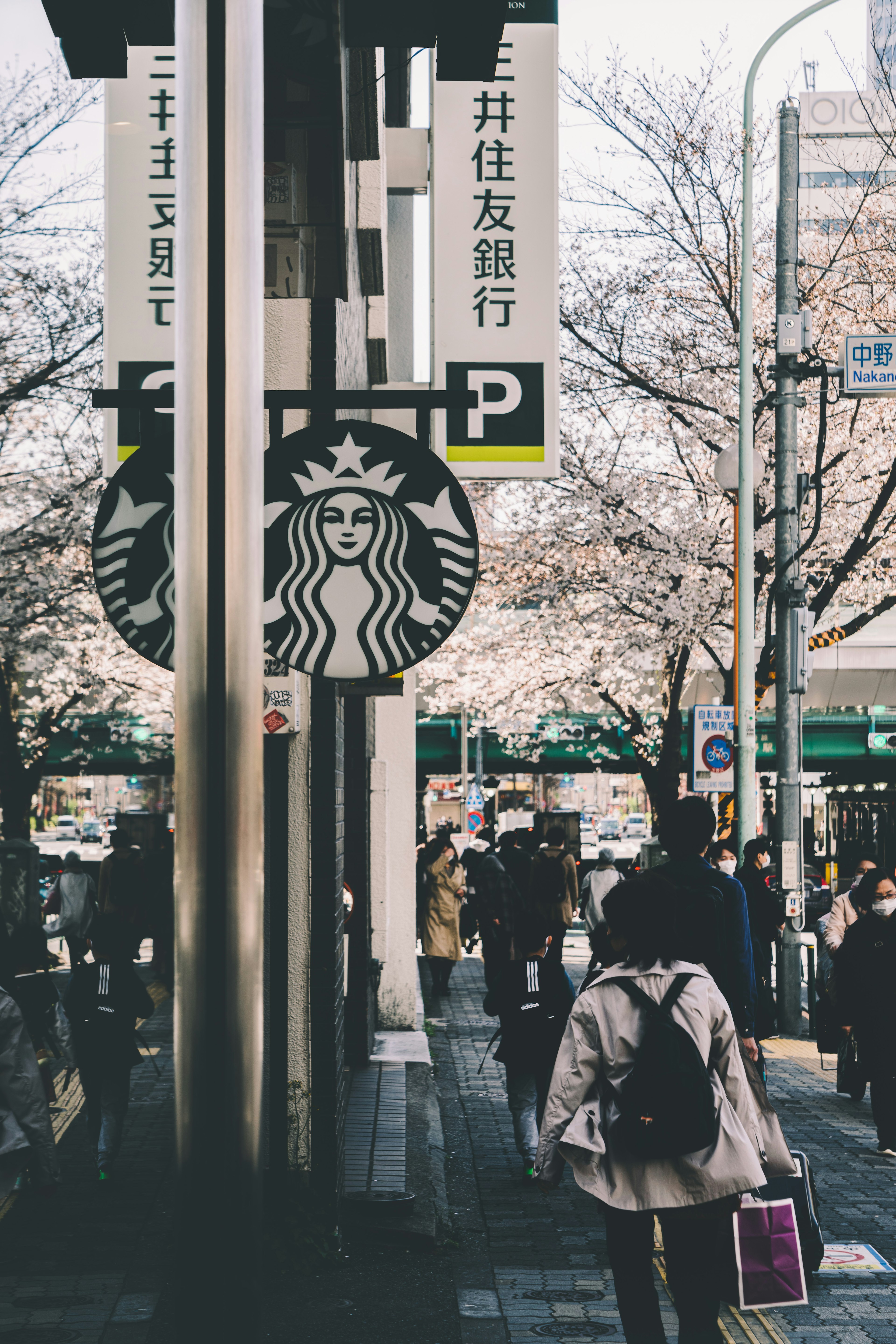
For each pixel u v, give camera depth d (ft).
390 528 17.72
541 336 27.25
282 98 16.01
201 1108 7.16
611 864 63.93
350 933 37.04
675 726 84.33
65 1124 29.07
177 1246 7.18
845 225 68.80
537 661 90.43
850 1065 34.42
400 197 46.42
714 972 18.60
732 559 73.20
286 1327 17.04
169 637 16.74
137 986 24.35
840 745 140.87
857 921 29.91
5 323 47.37
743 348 53.31
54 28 10.16
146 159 20.83
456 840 117.70
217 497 7.29
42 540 54.44
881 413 68.90
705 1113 12.93
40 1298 17.61
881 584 73.20
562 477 73.05
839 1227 22.65
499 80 27.58
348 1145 26.63
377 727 45.16
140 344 20.72
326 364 21.20
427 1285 18.90
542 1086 25.82
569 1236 22.04
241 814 7.25
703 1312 13.24
